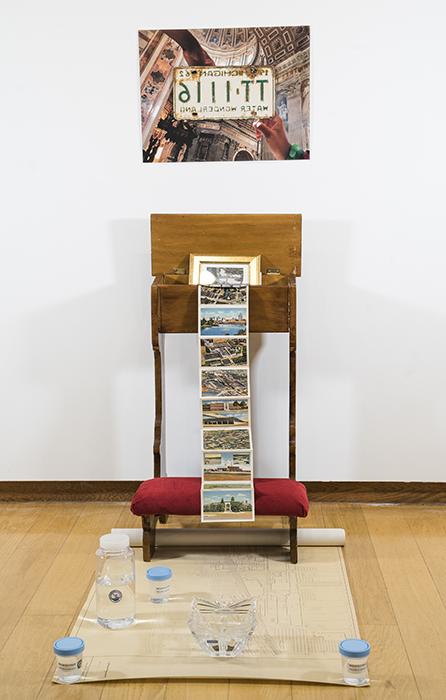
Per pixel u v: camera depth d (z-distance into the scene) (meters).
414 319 4.12
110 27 3.96
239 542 3.76
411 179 4.01
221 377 3.66
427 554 3.71
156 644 3.04
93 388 4.23
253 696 2.78
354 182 4.02
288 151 4.01
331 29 3.92
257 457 4.27
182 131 4.01
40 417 4.26
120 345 4.19
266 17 3.93
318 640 3.06
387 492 4.26
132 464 4.28
